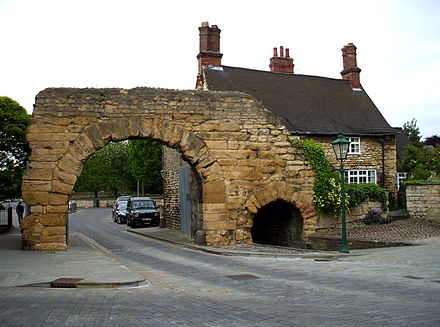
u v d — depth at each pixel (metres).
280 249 15.37
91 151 15.10
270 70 31.92
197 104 16.34
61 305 6.82
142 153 55.53
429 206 20.38
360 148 26.81
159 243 19.61
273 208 19.64
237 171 16.58
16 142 18.78
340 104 29.22
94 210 55.12
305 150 17.62
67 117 15.08
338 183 18.03
